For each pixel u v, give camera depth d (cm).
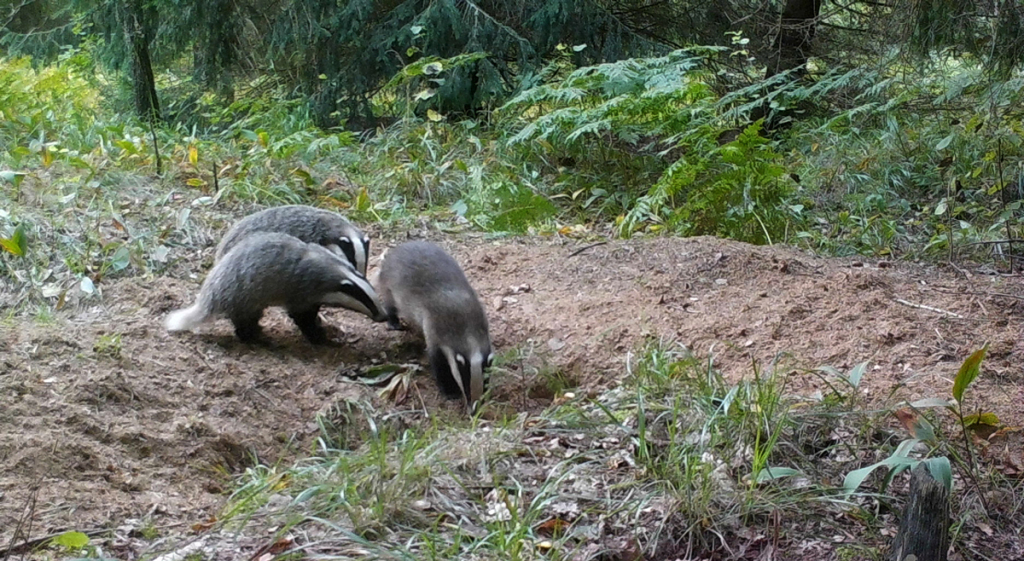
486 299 645
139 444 454
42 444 427
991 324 565
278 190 826
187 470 450
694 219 812
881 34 1127
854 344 538
